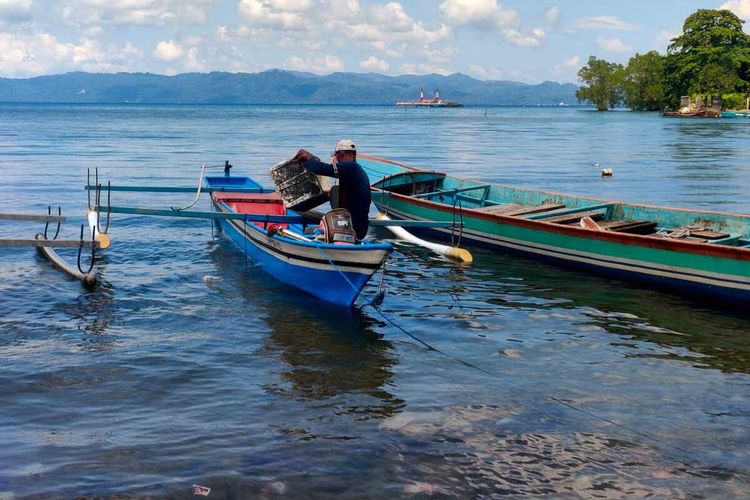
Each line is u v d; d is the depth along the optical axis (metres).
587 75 174.88
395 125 84.19
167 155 36.75
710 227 12.61
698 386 7.73
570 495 5.59
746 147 48.03
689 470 5.99
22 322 9.38
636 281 11.75
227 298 10.70
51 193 21.53
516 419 6.86
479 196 17.14
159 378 7.62
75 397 7.09
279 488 5.54
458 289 11.54
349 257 9.70
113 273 12.01
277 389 7.43
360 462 5.96
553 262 13.05
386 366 8.16
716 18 127.38
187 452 6.05
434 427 6.64
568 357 8.56
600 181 27.66
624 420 6.89
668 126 85.38
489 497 5.52
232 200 14.69
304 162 10.41
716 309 10.58
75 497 5.33
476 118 125.88
